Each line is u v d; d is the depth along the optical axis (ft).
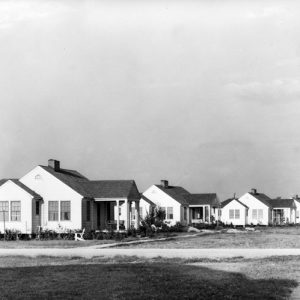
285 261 79.87
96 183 168.14
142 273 64.28
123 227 167.32
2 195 154.81
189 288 51.90
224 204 309.63
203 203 258.37
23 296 47.37
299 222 356.18
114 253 94.27
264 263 76.95
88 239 141.28
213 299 46.24
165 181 251.19
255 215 311.88
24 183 158.40
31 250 101.19
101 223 167.84
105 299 45.80
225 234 182.39
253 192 325.62
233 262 79.05
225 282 56.34
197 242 130.82
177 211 236.22
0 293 49.21
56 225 154.71
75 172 181.16
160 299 45.80
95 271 66.59
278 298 46.93
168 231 189.16
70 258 86.99
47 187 156.66
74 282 56.34
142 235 155.33
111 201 168.55
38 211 156.25
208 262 79.41
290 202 335.67
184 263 77.77
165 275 62.28
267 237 160.56
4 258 87.66
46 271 67.05
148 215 192.95
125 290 50.75
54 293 48.96
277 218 335.47
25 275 62.85
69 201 154.61
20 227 152.97
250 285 54.44
